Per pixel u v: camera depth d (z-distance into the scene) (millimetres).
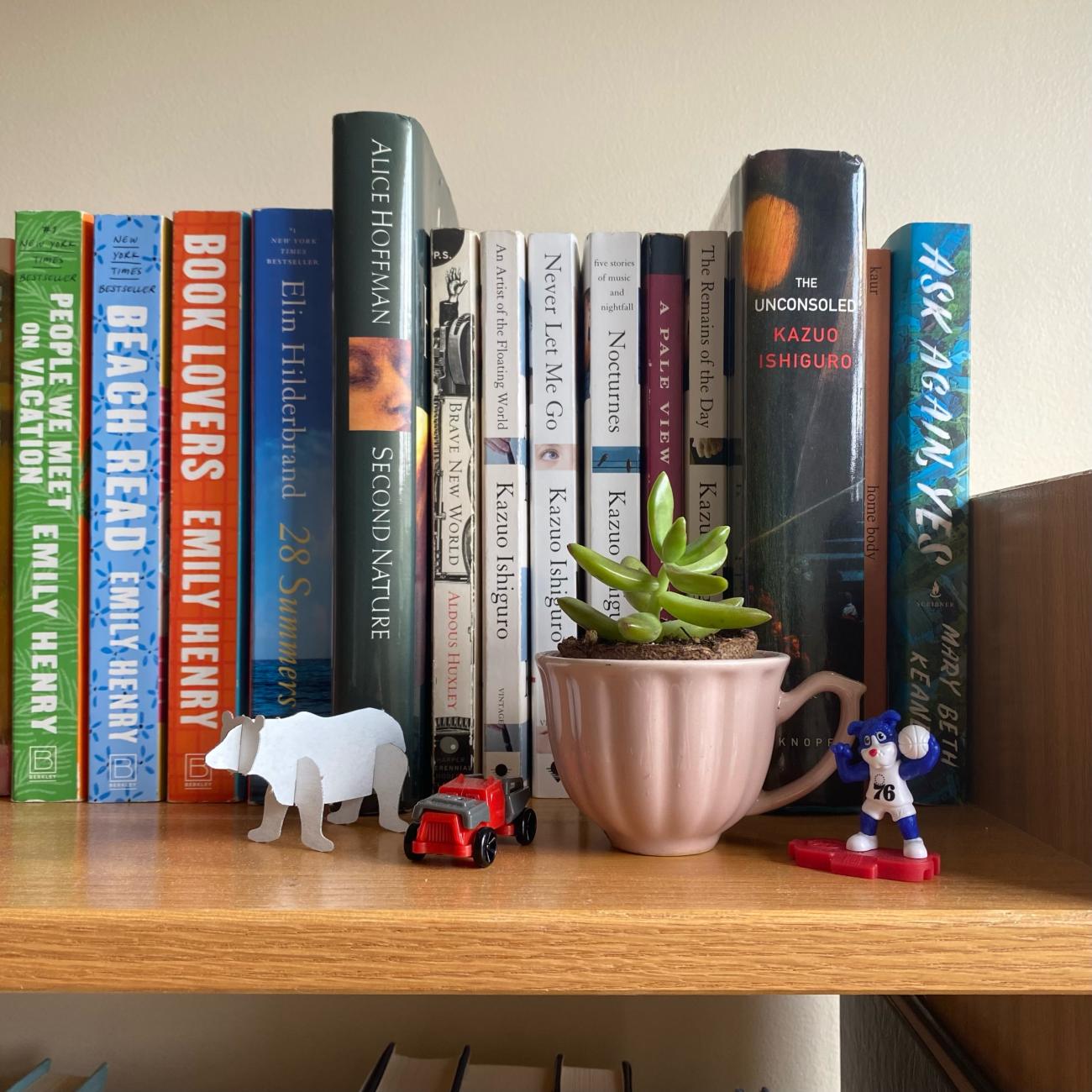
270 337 550
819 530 505
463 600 543
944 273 540
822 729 509
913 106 708
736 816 450
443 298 542
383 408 509
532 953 366
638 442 557
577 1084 602
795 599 504
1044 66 707
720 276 554
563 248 557
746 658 442
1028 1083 476
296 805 466
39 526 550
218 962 367
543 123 711
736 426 539
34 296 551
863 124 709
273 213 550
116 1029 698
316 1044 701
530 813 475
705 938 366
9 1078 694
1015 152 707
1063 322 707
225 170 709
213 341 555
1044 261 708
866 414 553
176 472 553
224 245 554
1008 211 708
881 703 556
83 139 705
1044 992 365
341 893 392
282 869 427
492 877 416
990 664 525
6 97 702
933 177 707
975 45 707
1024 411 706
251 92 709
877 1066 638
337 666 513
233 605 553
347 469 509
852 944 365
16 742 552
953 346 541
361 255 508
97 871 423
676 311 557
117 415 553
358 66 709
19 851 455
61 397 551
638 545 556
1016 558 493
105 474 552
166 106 707
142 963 366
